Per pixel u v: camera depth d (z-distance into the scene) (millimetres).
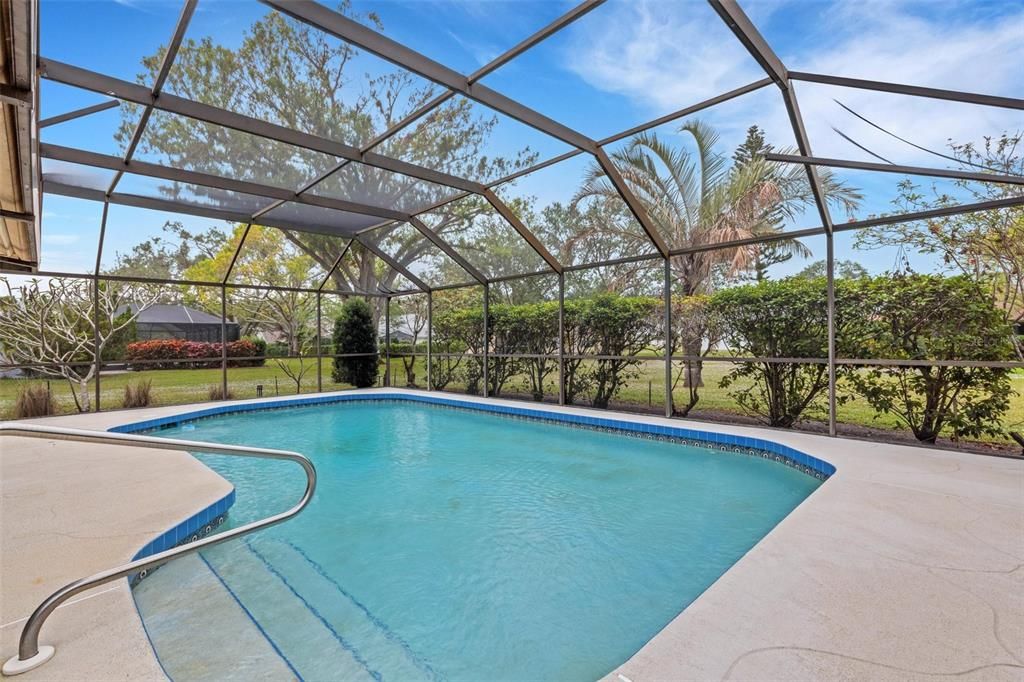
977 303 5082
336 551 3600
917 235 5418
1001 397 4945
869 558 2682
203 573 3234
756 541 3734
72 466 4930
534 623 2711
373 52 4145
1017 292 4855
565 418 8094
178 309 10938
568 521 4156
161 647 2443
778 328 6562
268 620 2707
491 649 2480
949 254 5223
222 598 2930
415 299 12320
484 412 9406
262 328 11141
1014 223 4840
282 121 5215
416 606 2879
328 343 12102
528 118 5293
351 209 7836
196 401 10047
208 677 2225
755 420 6867
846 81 4211
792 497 4688
